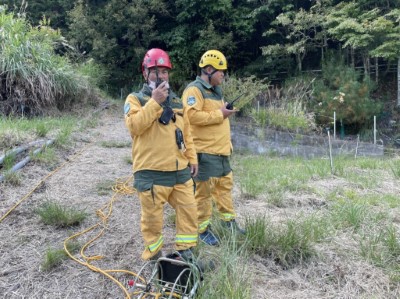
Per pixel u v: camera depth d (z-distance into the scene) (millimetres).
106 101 13500
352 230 3770
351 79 13773
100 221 3850
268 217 3971
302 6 17328
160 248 2963
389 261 3178
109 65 19750
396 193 5270
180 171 2877
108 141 7734
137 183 2830
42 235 3508
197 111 3295
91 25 19094
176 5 18406
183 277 2553
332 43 17641
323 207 4512
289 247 3209
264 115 11492
